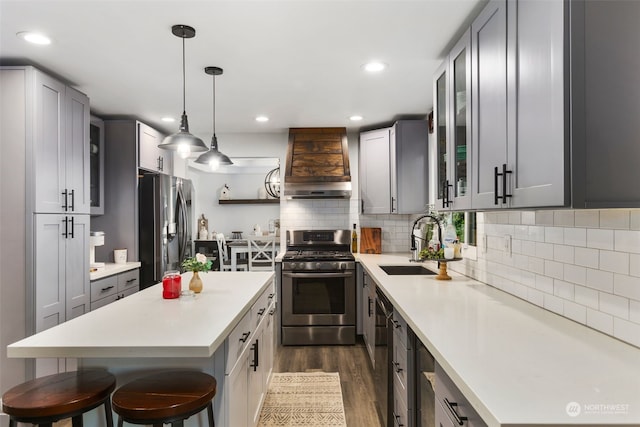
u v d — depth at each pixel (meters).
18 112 2.65
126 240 4.10
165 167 4.84
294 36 2.33
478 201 1.87
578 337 1.49
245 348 2.16
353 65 2.80
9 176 2.65
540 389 1.06
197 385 1.65
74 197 3.08
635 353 1.32
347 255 4.52
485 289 2.45
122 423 1.60
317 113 4.12
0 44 2.42
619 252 1.44
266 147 5.12
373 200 4.53
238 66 2.80
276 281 4.47
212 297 2.35
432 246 2.91
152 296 2.41
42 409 1.47
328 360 3.87
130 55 2.60
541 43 1.34
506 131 1.59
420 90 3.38
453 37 2.36
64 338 1.61
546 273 1.91
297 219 5.02
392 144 4.35
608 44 1.22
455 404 1.25
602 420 0.90
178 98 3.56
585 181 1.20
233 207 8.91
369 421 2.71
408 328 1.91
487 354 1.32
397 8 2.03
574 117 1.20
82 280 3.16
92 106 3.78
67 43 2.41
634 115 1.22
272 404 2.94
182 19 2.12
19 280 2.63
